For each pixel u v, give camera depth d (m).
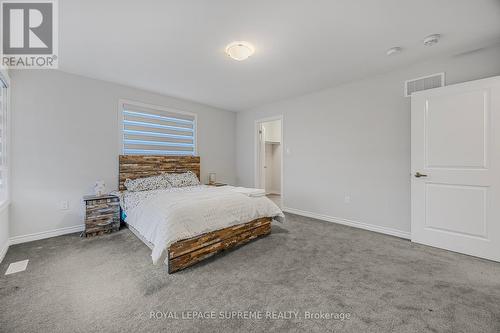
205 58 2.70
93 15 1.88
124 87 3.65
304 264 2.19
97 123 3.37
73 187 3.14
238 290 1.75
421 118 2.66
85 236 2.92
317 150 3.97
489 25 2.04
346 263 2.21
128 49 2.47
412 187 2.75
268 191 7.11
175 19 1.95
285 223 3.65
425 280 1.89
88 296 1.66
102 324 1.38
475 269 2.07
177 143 4.41
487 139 2.26
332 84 3.60
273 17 1.93
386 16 1.92
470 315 1.46
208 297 1.66
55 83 3.00
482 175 2.29
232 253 2.45
